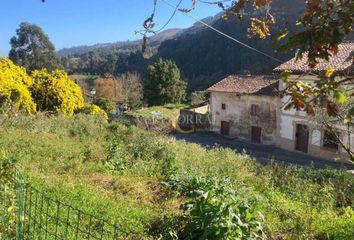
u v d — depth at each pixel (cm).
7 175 488
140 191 660
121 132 1534
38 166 796
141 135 1425
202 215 405
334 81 198
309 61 185
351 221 504
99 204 556
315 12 179
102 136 1461
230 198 439
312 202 738
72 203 543
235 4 238
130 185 691
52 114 2089
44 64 5950
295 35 183
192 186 647
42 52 6006
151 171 850
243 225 372
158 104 4522
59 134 1359
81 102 2525
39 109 2247
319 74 209
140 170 846
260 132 2478
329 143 1983
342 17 173
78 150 1042
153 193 659
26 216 452
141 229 475
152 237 445
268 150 2284
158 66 4512
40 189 593
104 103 4084
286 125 2253
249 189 533
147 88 4553
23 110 1775
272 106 2359
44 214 479
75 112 2467
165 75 4469
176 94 4512
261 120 2453
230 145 2458
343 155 1875
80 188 633
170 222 473
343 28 172
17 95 1875
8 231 414
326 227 513
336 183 881
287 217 565
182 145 1362
